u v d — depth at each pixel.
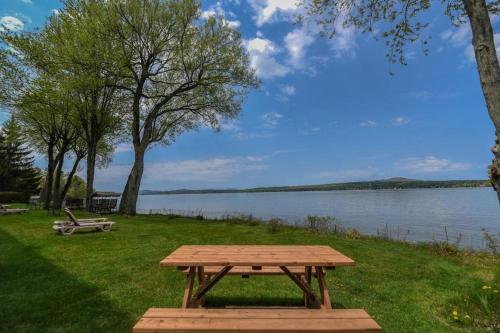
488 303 4.18
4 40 16.89
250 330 2.57
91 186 20.39
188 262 3.46
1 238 9.82
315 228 12.57
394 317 4.07
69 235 10.41
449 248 8.92
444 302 4.51
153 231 11.55
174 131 21.73
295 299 4.68
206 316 2.83
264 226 13.41
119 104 20.70
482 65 3.13
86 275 5.72
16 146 42.28
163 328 2.59
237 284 5.31
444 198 60.94
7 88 18.08
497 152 3.00
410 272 6.28
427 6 5.79
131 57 17.44
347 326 2.61
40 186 46.19
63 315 3.97
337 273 6.09
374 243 9.86
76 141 24.20
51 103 18.55
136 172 18.84
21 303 4.34
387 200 57.59
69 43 16.59
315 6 6.44
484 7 3.17
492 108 3.05
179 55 17.97
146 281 5.39
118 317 3.94
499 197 3.00
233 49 18.36
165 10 17.42
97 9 16.25
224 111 19.92
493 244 9.74
